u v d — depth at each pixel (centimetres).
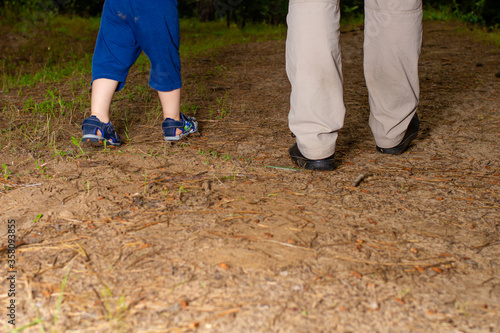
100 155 304
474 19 1044
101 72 297
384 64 275
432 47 725
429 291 176
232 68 602
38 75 557
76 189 255
